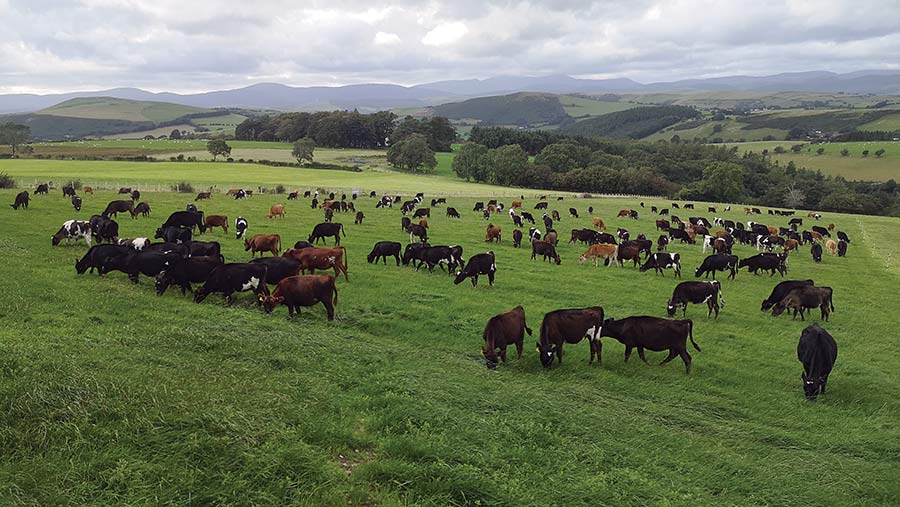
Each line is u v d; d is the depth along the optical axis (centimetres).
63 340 1241
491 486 821
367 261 2884
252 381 1119
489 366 1527
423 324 1867
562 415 1148
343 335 1659
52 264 2172
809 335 1527
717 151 16225
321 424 960
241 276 1855
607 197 8912
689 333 1627
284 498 755
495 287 2502
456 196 7694
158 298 1803
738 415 1354
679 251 4059
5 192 4644
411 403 1084
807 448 1173
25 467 748
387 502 770
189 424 888
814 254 3962
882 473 1051
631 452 1023
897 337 2119
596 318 1633
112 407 907
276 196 5991
